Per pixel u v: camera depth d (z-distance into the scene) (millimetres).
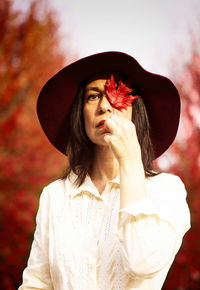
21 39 7953
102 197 1620
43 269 1668
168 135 1900
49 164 6719
